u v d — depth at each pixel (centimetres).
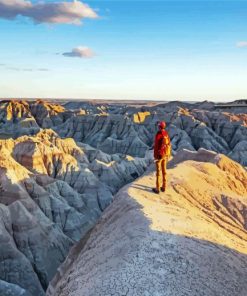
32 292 4309
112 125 13575
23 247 4816
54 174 7550
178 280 1169
